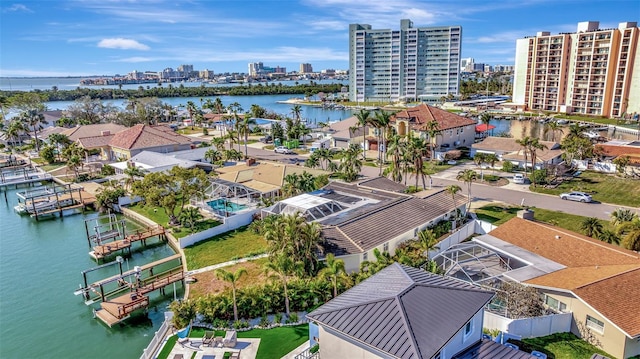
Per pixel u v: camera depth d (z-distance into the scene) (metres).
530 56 178.62
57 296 41.50
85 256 50.62
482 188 69.00
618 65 146.00
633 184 68.50
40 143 117.75
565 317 30.94
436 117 100.88
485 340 26.17
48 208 66.75
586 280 32.03
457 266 38.25
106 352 33.06
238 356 29.69
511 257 38.25
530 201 61.62
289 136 116.12
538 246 39.91
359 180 73.12
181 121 171.25
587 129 128.12
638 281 31.69
